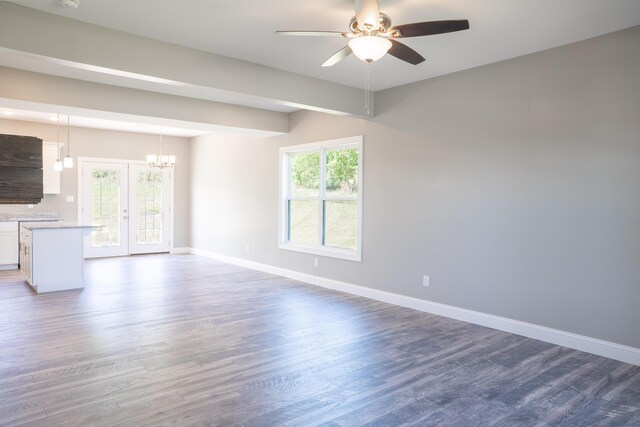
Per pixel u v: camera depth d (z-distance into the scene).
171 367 3.31
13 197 1.22
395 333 4.21
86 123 8.03
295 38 3.71
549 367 3.40
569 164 3.83
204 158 9.41
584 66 3.72
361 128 5.73
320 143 6.36
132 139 9.23
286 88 4.65
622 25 3.41
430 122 4.93
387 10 3.11
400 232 5.27
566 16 3.23
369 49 2.73
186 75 3.96
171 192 9.80
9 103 4.83
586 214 3.74
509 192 4.25
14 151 1.22
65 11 3.24
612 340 3.60
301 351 3.70
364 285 5.73
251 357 3.54
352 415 2.63
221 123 6.26
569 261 3.85
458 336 4.13
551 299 3.97
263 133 7.00
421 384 3.08
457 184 4.68
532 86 4.07
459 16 3.22
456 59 4.23
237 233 8.29
